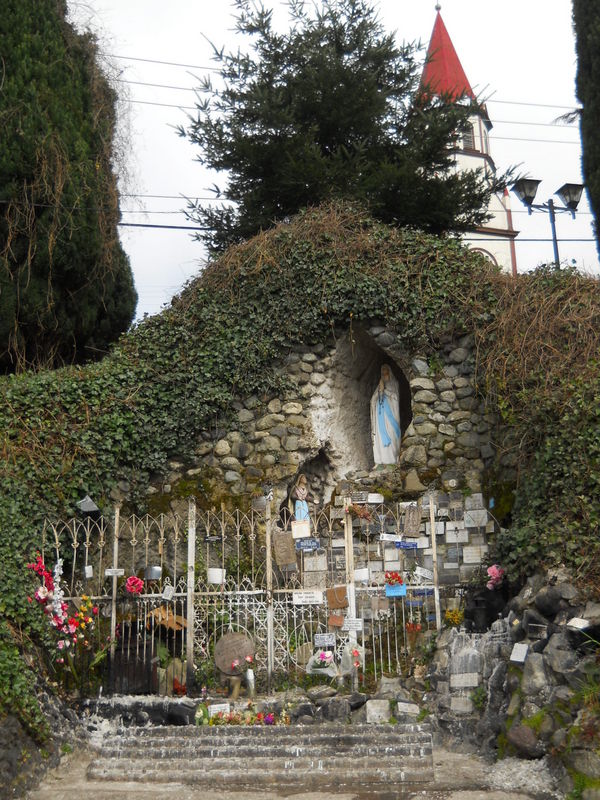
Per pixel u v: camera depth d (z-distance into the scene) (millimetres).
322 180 15156
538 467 9406
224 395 11672
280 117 15477
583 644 7344
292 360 11969
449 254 11930
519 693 7578
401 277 11789
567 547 8180
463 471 11180
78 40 14141
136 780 7402
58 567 8906
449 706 8266
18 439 10422
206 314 11961
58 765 7613
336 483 12008
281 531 9805
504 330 11133
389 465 11953
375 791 7055
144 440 11383
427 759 7531
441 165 16609
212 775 7359
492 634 8453
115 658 9000
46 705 7895
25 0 13383
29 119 12625
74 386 11016
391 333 11859
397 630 9938
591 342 10438
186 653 9398
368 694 8867
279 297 12000
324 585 9789
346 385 12406
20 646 8133
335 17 16891
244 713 8492
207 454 11633
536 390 10234
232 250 12352
